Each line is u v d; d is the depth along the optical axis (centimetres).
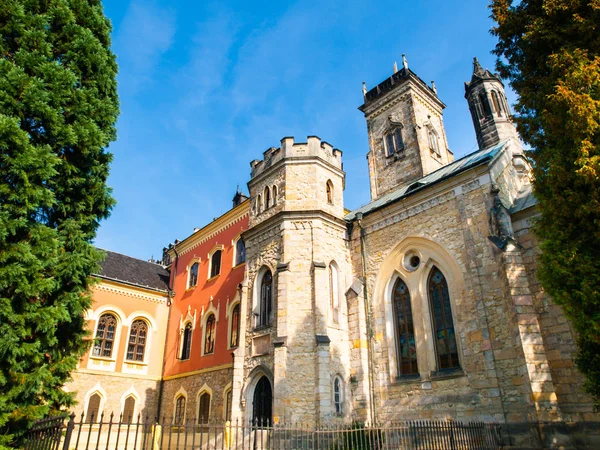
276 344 2195
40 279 1335
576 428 1589
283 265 2384
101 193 1753
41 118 1468
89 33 1758
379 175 3738
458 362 2038
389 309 2398
